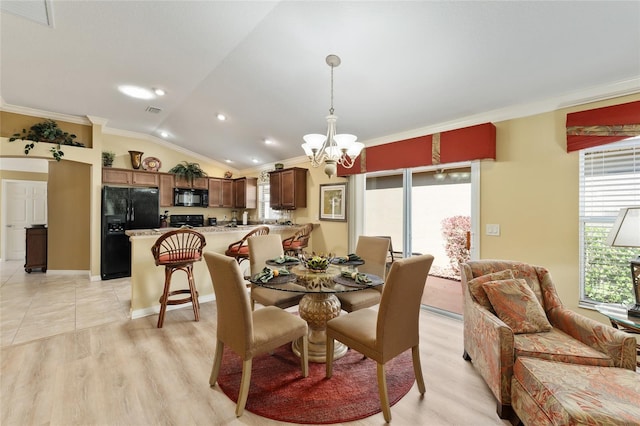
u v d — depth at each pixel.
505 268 2.29
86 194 5.12
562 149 2.63
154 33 2.61
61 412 1.72
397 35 2.28
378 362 1.72
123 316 3.23
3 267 5.75
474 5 1.93
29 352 2.42
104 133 5.59
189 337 2.73
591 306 2.50
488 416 1.74
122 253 4.97
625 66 2.17
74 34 2.61
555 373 1.47
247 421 1.68
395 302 1.71
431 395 1.93
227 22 2.46
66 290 4.19
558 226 2.66
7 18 2.38
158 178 6.07
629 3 1.74
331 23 2.28
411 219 3.91
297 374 2.15
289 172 5.36
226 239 3.90
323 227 5.04
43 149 4.26
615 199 2.46
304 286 2.08
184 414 1.72
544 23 1.96
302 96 3.44
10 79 3.39
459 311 3.40
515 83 2.57
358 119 3.69
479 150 2.96
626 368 1.58
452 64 2.48
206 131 5.27
